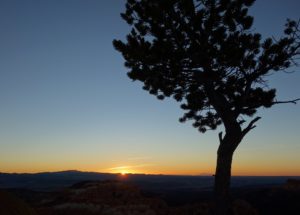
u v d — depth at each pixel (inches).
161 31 707.4
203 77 693.9
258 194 1501.0
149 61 715.4
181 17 714.2
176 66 708.7
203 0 709.9
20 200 238.2
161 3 692.7
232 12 709.3
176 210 1130.7
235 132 685.3
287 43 690.8
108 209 1097.4
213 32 695.7
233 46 680.4
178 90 784.9
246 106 712.4
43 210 1063.0
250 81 695.7
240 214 992.9
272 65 685.3
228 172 687.1
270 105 700.0
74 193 1316.4
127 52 729.0
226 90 696.4
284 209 1220.5
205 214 1042.1
